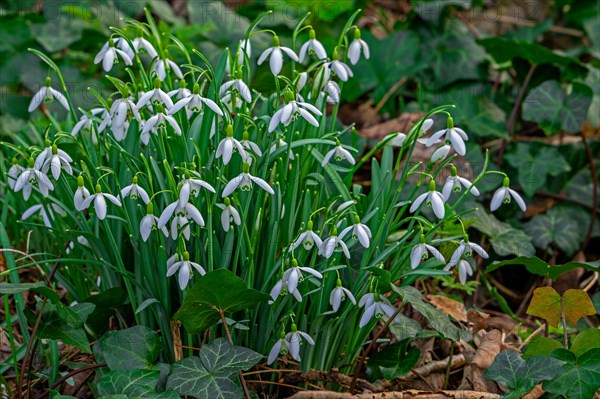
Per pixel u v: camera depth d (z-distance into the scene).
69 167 1.17
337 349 1.24
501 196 1.17
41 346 1.27
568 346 1.30
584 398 1.15
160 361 1.24
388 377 1.22
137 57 1.21
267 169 1.21
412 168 1.19
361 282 1.21
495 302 1.51
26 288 1.15
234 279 1.14
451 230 1.39
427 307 1.20
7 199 1.33
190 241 1.20
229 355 1.17
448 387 1.29
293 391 1.24
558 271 1.27
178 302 1.23
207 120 1.19
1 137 1.63
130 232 1.19
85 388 1.25
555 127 1.60
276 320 1.21
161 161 1.21
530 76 1.67
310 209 1.22
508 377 1.18
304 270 1.15
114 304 1.23
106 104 1.21
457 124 1.64
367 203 1.25
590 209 1.60
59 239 1.27
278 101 1.19
